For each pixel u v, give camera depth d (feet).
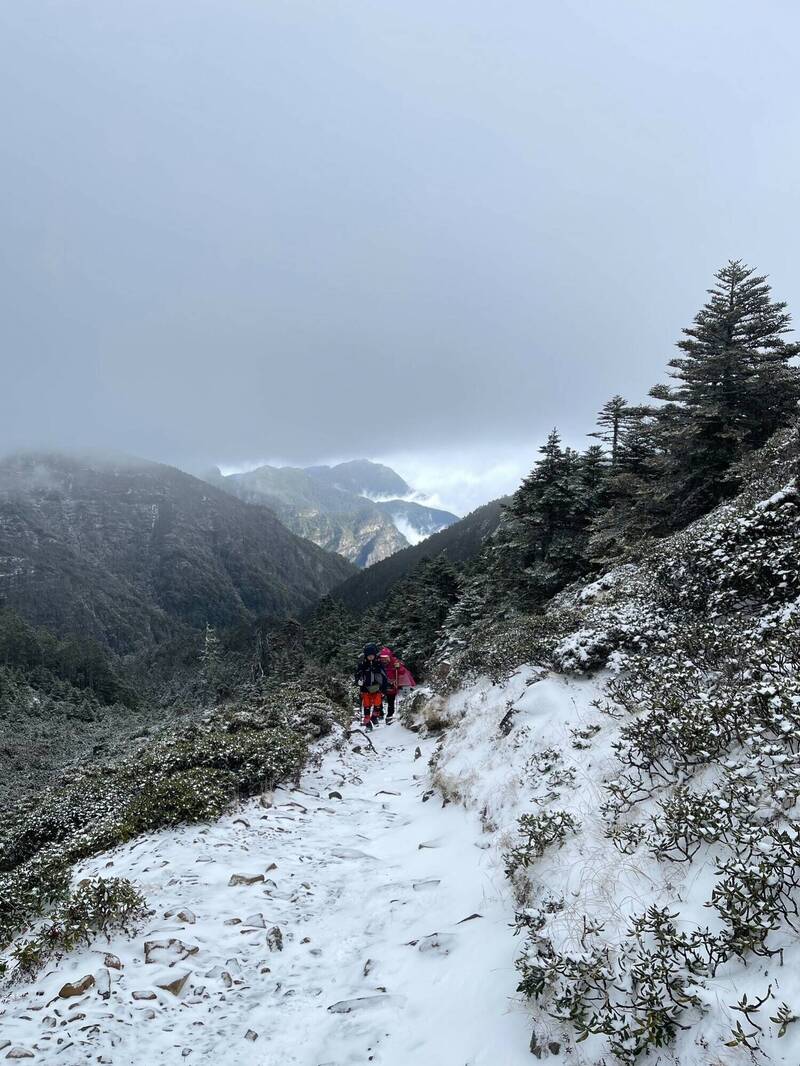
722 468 62.03
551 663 28.55
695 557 26.61
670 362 68.95
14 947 17.21
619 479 72.64
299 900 18.74
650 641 23.54
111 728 271.08
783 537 23.21
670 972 9.81
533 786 19.57
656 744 15.62
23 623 430.20
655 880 12.12
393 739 45.37
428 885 18.16
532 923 12.94
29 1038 12.33
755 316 68.13
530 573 77.77
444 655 83.30
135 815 26.43
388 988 13.71
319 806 28.48
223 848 22.43
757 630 18.86
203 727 44.96
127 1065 11.60
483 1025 11.55
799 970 8.74
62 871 21.90
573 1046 10.21
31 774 180.65
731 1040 8.50
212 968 15.03
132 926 16.93
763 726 13.28
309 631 210.38
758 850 10.58
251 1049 12.15
